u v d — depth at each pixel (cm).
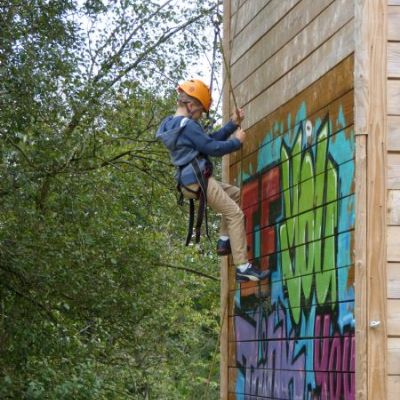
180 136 700
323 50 646
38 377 1351
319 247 634
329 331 607
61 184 1339
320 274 630
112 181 1445
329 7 639
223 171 872
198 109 723
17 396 1306
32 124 1301
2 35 1265
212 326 2283
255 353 765
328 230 619
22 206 1273
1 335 1366
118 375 1573
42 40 1340
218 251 738
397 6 568
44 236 1294
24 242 1273
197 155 702
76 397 1362
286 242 702
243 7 854
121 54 1544
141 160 1612
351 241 577
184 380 2089
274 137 743
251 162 801
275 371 712
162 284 1572
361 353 539
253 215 788
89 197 1374
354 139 577
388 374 537
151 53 1565
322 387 614
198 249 1714
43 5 1355
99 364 1553
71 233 1361
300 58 693
